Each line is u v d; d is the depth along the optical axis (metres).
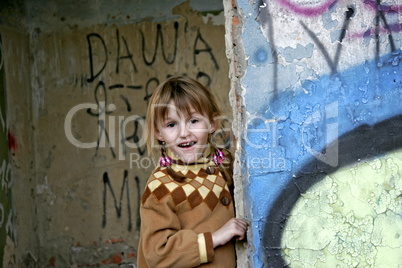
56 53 3.42
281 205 1.49
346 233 1.48
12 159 3.12
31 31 3.42
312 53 1.45
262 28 1.45
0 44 2.97
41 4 3.40
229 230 1.48
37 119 3.48
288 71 1.46
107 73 3.37
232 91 1.52
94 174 3.45
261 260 1.51
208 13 3.20
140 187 3.39
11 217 3.07
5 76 3.03
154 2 3.26
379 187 1.47
